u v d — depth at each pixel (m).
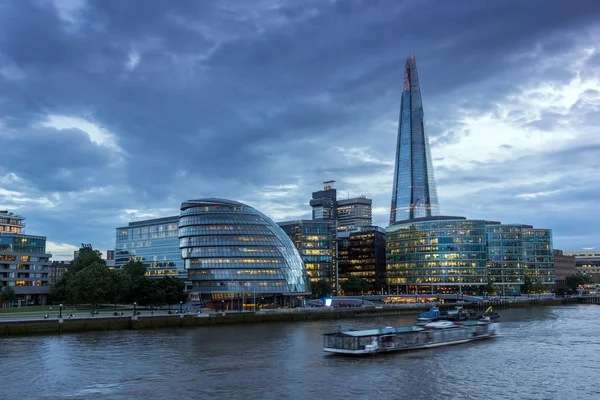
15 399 64.75
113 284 171.00
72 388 69.75
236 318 160.00
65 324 125.19
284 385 71.44
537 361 90.06
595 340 118.25
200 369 81.69
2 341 109.75
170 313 159.38
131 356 92.81
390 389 69.56
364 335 95.94
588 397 66.31
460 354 97.06
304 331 135.25
